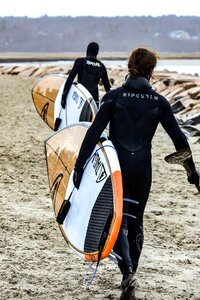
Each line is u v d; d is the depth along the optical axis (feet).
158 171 82.12
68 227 39.50
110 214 36.65
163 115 39.01
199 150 97.86
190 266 47.55
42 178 75.66
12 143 100.32
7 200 64.08
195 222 60.08
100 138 38.65
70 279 43.29
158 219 60.59
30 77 321.93
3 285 41.63
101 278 43.62
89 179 38.40
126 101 38.55
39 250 49.08
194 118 128.16
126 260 37.52
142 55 38.88
